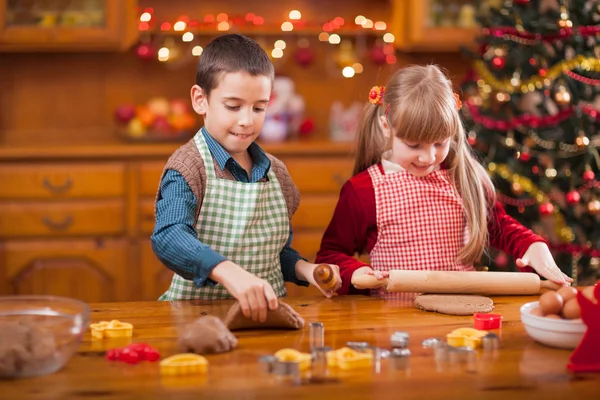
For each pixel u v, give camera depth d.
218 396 1.02
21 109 3.76
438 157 1.71
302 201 3.46
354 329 1.34
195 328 1.21
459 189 1.87
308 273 1.65
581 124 2.86
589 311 1.14
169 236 1.47
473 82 3.04
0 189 3.29
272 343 1.25
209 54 1.61
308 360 1.13
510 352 1.21
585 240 2.95
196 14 3.78
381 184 1.86
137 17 3.49
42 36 3.39
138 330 1.33
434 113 1.65
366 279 1.56
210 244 1.63
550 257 1.72
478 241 1.83
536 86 2.92
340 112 3.75
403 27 3.59
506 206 2.98
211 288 1.67
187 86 3.84
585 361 1.13
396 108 1.70
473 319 1.40
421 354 1.20
